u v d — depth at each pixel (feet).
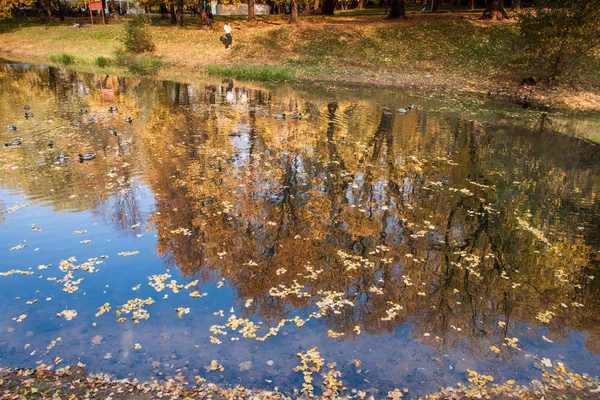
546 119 55.93
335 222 26.12
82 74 82.69
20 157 35.63
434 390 14.03
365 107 59.62
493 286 20.33
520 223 26.89
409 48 95.45
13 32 129.70
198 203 28.09
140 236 23.75
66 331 16.30
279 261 21.66
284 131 45.83
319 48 98.07
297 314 17.75
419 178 33.83
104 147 38.88
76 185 30.40
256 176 33.09
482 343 16.47
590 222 27.43
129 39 101.50
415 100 66.08
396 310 18.20
